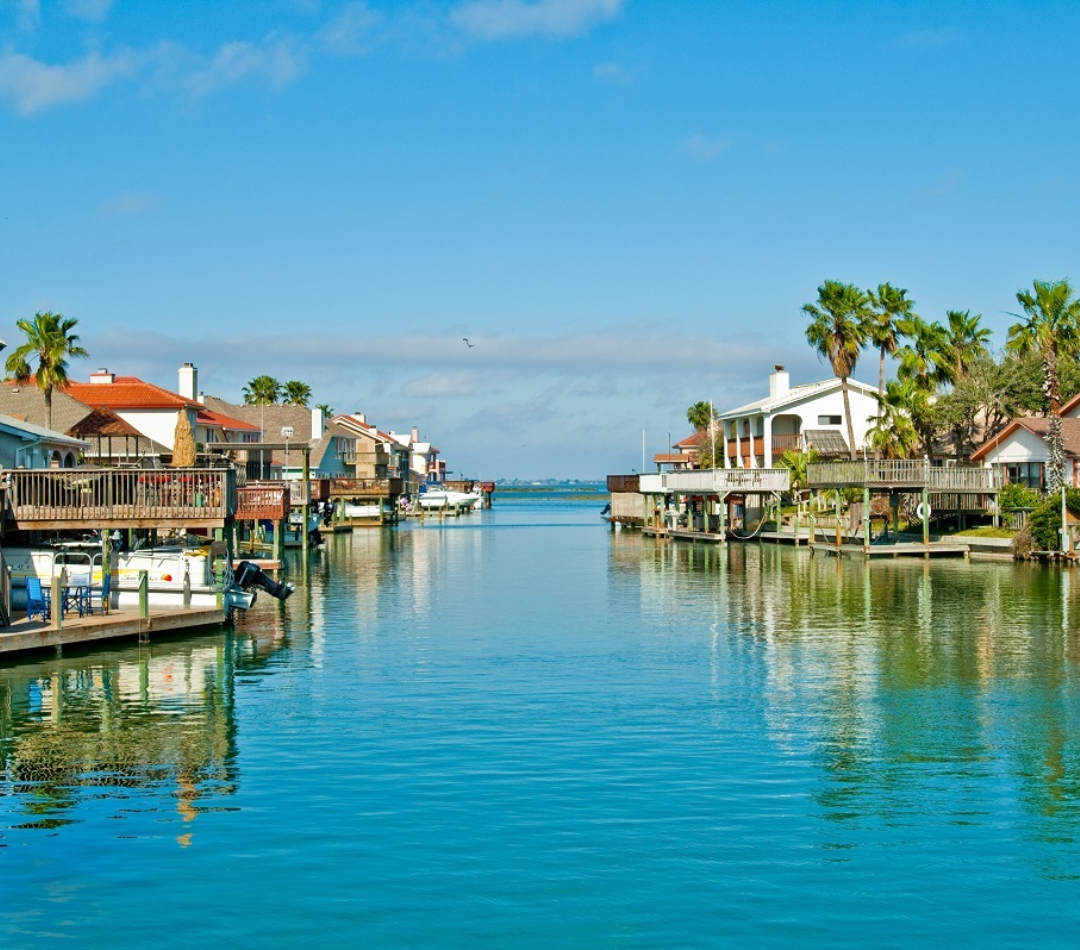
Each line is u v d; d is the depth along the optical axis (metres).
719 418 106.00
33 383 74.50
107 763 21.64
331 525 111.69
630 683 28.88
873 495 84.50
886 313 85.69
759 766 21.08
